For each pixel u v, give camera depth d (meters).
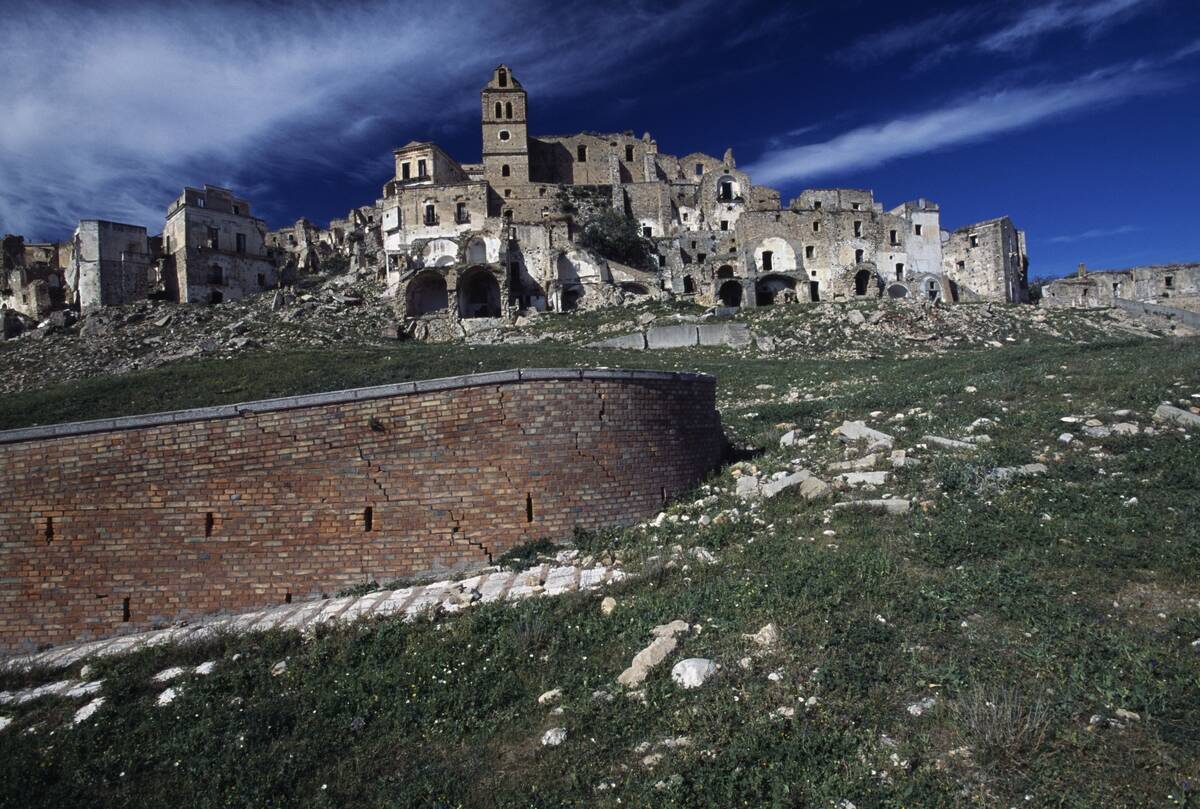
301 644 8.47
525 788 5.54
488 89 75.75
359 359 38.16
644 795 5.16
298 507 10.43
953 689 5.91
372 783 5.90
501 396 10.70
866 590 7.83
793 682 6.26
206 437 10.38
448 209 65.81
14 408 30.22
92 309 59.28
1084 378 17.23
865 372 30.14
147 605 10.24
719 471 13.55
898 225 68.88
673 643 7.11
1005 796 4.80
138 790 6.19
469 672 7.31
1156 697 5.49
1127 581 7.57
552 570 9.84
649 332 42.44
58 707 7.88
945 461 11.72
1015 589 7.51
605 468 11.23
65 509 10.27
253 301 61.09
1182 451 10.77
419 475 10.55
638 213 77.88
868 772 5.11
